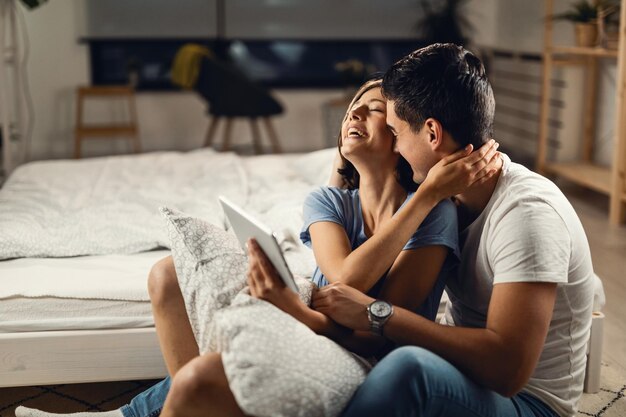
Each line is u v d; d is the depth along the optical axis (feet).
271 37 21.58
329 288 4.68
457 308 5.18
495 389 4.26
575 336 4.70
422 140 4.71
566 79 16.47
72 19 20.38
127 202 9.12
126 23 20.84
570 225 4.50
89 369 6.56
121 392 7.16
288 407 4.13
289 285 4.51
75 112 20.80
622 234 12.93
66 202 9.22
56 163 11.64
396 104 4.73
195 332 5.03
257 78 22.03
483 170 4.63
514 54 19.92
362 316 4.52
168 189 9.94
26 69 20.35
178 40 21.18
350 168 5.57
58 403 6.93
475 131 4.61
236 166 11.12
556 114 16.97
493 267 4.57
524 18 19.49
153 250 7.84
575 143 16.81
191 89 19.06
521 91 19.54
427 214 4.83
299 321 4.56
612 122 15.92
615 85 15.69
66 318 6.56
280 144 21.88
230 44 21.49
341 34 21.76
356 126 5.09
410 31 21.89
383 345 4.90
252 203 9.20
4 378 6.51
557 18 15.69
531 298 4.24
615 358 7.98
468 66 4.59
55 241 7.63
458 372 4.24
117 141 21.11
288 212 7.99
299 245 7.49
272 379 4.12
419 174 4.90
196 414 4.24
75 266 7.23
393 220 4.71
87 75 20.66
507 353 4.19
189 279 5.05
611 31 14.97
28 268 7.11
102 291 6.59
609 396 7.07
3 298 6.52
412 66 4.65
